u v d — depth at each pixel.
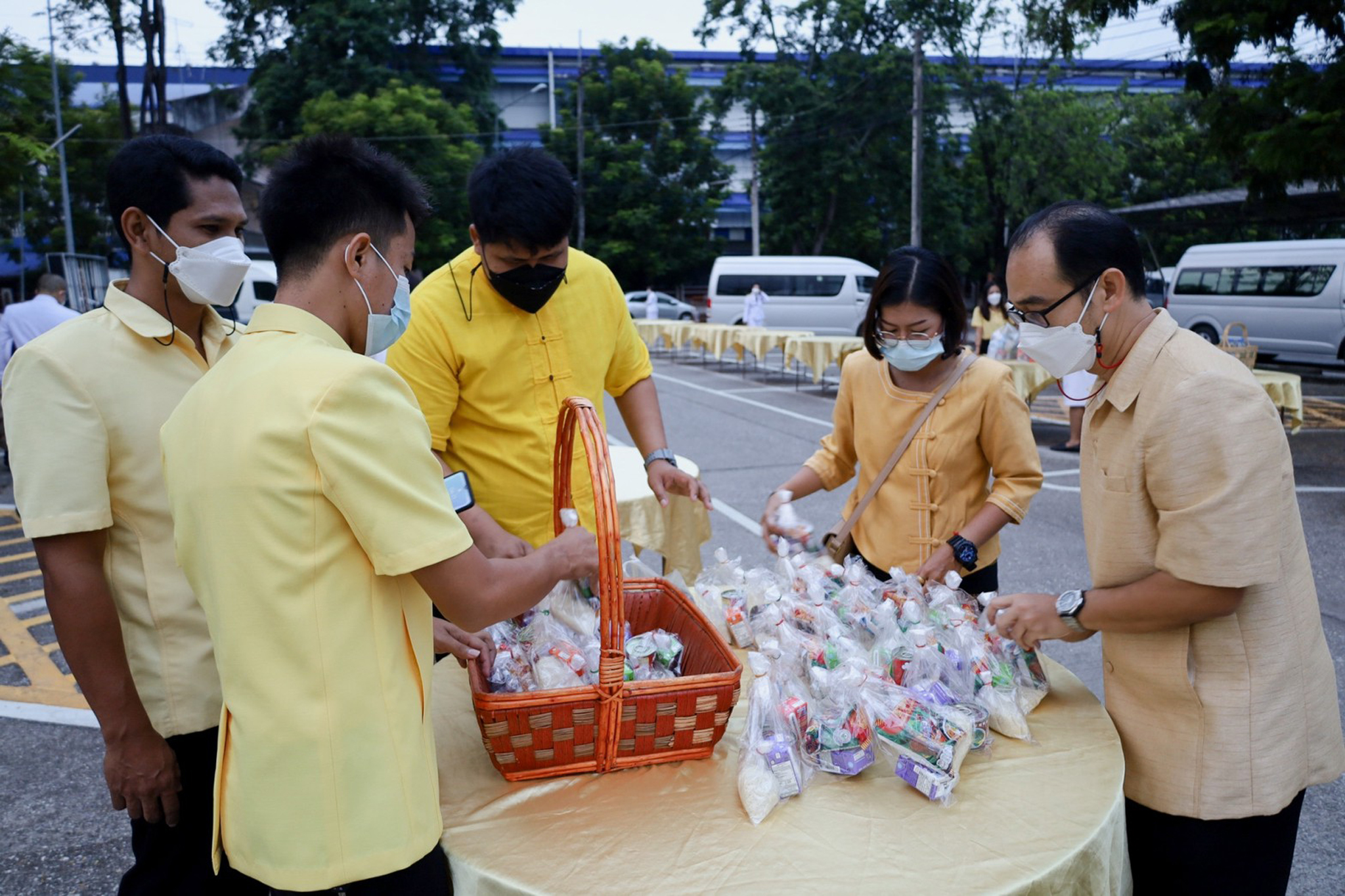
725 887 1.26
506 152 2.06
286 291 1.31
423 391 2.21
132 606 1.71
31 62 18.48
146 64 23.22
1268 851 1.59
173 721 1.73
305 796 1.20
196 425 1.26
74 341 1.67
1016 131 26.28
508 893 1.26
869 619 2.02
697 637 1.82
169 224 1.70
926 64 27.03
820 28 28.38
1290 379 8.09
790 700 1.60
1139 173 28.70
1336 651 4.03
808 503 6.73
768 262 22.16
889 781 1.55
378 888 1.26
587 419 1.52
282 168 1.29
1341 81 9.45
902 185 28.50
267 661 1.20
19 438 1.59
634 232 30.22
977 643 1.82
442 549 1.22
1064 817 1.43
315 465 1.18
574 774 1.56
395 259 1.37
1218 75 11.53
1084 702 1.86
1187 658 1.55
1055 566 5.26
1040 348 1.60
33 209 24.55
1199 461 1.43
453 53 31.19
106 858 2.73
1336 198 14.52
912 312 2.21
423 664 1.32
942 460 2.35
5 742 3.43
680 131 31.36
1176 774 1.58
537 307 2.19
